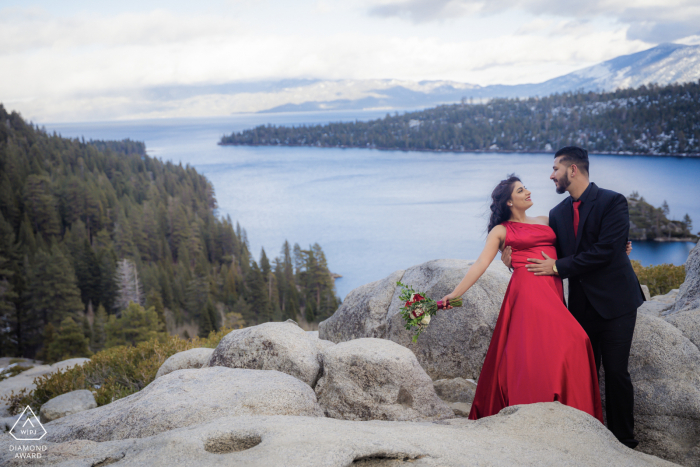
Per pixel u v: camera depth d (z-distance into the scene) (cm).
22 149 19088
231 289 10706
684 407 320
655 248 13612
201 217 18812
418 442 229
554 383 309
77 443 243
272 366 441
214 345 932
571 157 346
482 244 18200
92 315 9069
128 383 728
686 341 345
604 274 330
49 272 7325
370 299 586
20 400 771
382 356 399
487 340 489
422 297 372
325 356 425
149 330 5722
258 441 230
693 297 435
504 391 333
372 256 17450
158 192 18475
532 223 369
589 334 342
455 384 461
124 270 9388
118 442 240
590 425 270
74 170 19538
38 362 5003
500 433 255
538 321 331
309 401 369
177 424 322
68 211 13712
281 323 503
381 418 380
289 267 12094
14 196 12650
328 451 200
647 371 346
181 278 10556
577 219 349
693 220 17150
